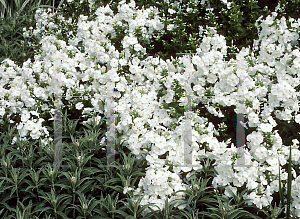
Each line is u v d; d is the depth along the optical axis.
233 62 4.33
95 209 3.37
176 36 5.27
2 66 4.89
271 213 3.30
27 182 3.51
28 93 4.41
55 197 3.47
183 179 3.81
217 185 3.55
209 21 5.21
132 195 3.41
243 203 3.46
